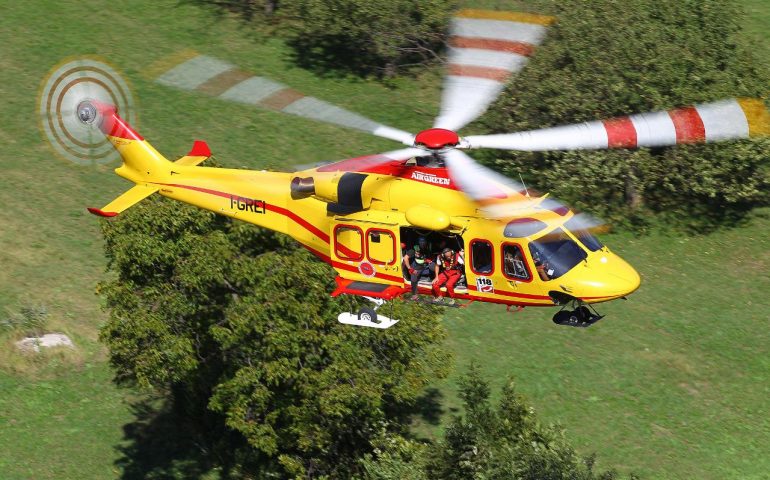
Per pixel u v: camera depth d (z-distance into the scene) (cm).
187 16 19825
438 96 17788
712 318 13838
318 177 7519
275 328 9606
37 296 13775
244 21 19750
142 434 12188
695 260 15000
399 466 9412
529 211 6856
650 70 15038
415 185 7025
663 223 15675
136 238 10019
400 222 7075
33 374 12775
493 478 8850
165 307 10138
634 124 6331
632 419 12181
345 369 9700
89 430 12175
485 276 6931
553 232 6800
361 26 17400
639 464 11544
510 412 9600
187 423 12319
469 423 9375
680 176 15100
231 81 17900
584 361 13000
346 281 7394
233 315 9731
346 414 10088
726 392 12631
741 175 15338
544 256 6744
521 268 6806
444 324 13550
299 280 9725
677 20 15525
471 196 6512
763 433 12019
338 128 17125
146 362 10150
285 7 19962
